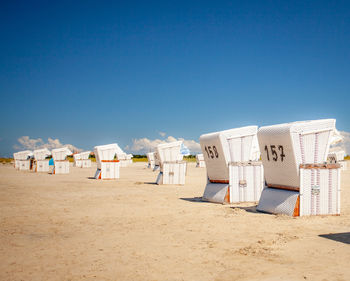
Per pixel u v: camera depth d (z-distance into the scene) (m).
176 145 22.50
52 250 5.91
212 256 5.46
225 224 8.21
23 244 6.35
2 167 51.78
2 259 5.39
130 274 4.64
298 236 6.85
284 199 9.63
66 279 4.47
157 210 10.58
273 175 10.33
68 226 8.09
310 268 4.79
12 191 16.52
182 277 4.49
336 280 4.29
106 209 10.82
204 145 13.47
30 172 36.72
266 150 10.47
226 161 12.34
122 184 20.95
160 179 20.80
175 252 5.72
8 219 9.05
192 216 9.41
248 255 5.49
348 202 12.27
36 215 9.70
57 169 33.69
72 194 15.29
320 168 9.45
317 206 9.43
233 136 12.48
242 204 11.98
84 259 5.37
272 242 6.35
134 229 7.69
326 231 7.34
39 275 4.64
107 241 6.55
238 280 4.34
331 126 9.72
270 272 4.64
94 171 38.81
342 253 5.56
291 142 9.29
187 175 30.80
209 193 12.95
